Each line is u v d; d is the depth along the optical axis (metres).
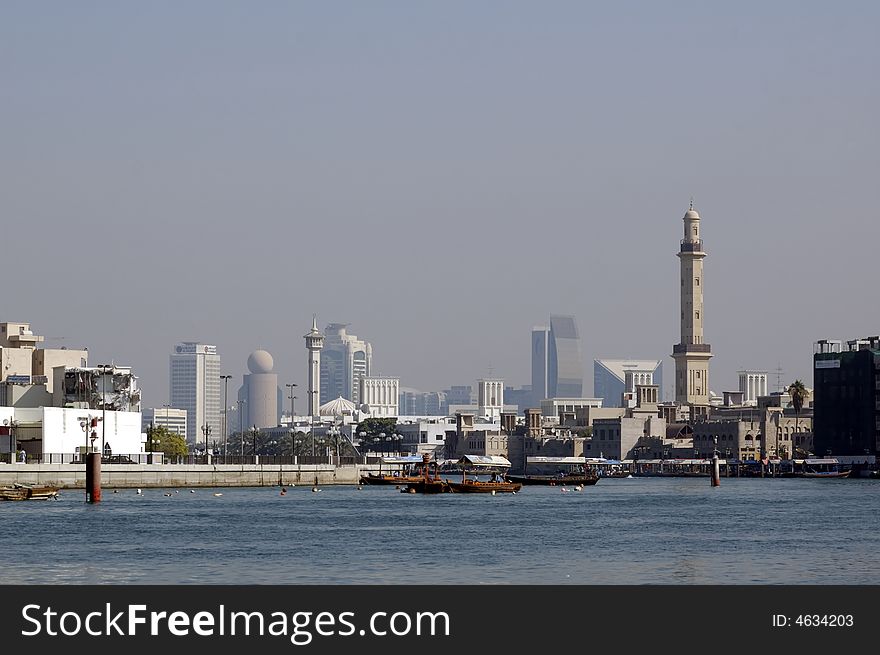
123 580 119.25
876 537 163.50
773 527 180.75
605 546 149.75
